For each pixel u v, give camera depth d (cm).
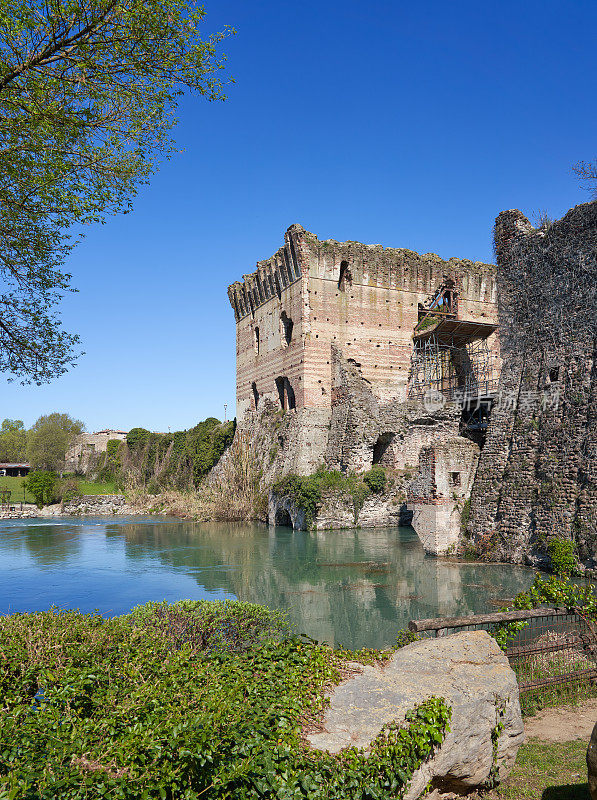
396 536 3525
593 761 601
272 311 5462
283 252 5134
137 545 3509
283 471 4784
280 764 591
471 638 905
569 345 2484
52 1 1037
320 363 4816
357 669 820
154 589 2234
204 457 6800
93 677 745
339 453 4431
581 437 2308
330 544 3278
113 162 1312
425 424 4316
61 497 6116
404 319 5150
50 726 614
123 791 510
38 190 1188
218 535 3928
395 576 2339
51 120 1135
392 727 665
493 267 5591
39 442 9719
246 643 1202
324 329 4862
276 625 1278
